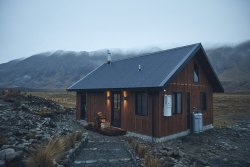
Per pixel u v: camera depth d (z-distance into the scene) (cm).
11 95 1939
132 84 1374
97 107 1742
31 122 1171
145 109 1328
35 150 645
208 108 1742
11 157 523
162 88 1149
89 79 2042
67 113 2231
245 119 2402
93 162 747
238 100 5306
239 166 921
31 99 2108
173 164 817
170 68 1310
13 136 791
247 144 1274
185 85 1476
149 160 732
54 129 1203
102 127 1480
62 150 705
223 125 1950
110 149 952
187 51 1459
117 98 1573
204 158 1005
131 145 999
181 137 1387
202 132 1570
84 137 1102
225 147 1194
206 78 1734
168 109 1239
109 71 1984
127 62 1964
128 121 1444
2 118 1133
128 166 718
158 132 1229
